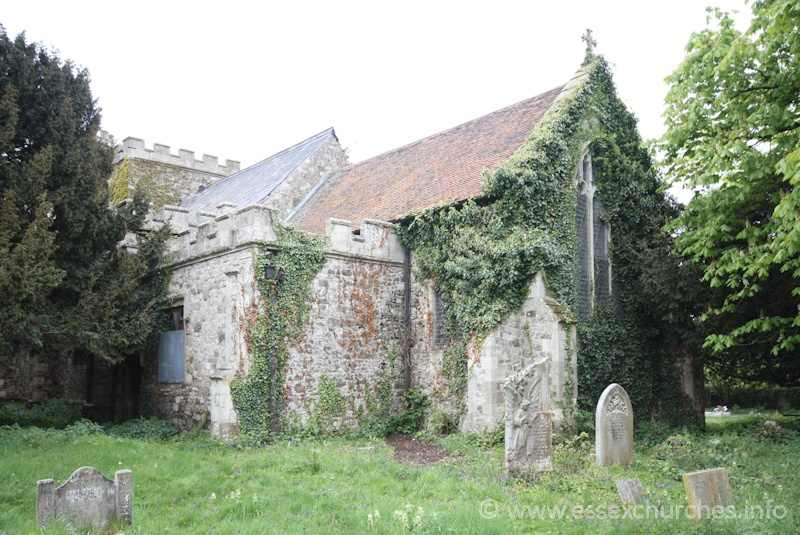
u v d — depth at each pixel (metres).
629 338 18.20
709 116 13.42
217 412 15.08
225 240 16.16
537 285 15.59
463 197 16.95
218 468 10.88
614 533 7.29
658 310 17.48
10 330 13.38
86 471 7.22
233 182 29.70
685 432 14.98
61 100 16.16
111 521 7.33
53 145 15.67
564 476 10.42
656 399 18.66
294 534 7.14
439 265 17.20
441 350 17.02
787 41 11.96
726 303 13.76
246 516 8.08
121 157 30.59
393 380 17.70
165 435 16.48
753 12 12.37
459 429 16.11
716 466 11.20
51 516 6.91
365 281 17.42
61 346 20.83
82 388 21.19
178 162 31.61
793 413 27.28
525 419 10.57
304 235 16.27
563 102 17.34
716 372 18.33
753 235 12.57
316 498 8.90
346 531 7.30
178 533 7.27
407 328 18.06
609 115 18.67
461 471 11.12
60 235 15.84
